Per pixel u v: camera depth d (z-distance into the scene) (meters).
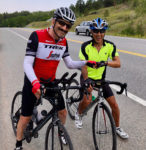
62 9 2.22
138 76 6.47
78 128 3.61
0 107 4.36
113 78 6.29
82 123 3.78
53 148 2.51
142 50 11.21
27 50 2.37
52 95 2.60
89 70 3.10
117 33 26.92
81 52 3.13
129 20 35.25
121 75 6.60
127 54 10.03
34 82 2.22
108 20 40.09
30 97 2.59
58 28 2.28
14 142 3.24
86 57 3.10
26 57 2.37
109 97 3.08
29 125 2.90
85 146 3.14
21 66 7.95
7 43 15.44
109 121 2.73
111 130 2.67
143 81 5.98
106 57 3.12
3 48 12.73
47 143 2.59
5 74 6.87
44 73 2.55
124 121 3.83
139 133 3.46
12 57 9.78
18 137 2.81
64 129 2.32
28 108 2.63
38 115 2.80
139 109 4.29
